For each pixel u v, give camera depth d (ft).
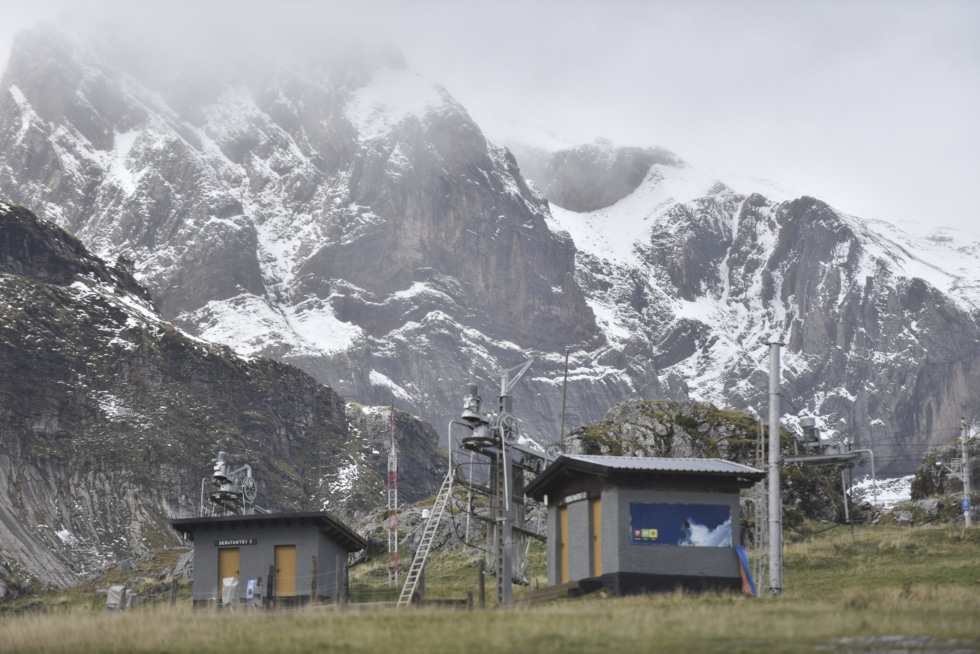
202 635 159.63
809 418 248.11
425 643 146.41
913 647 136.87
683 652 136.67
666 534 223.71
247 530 274.36
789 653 134.62
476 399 279.69
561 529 243.40
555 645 142.20
